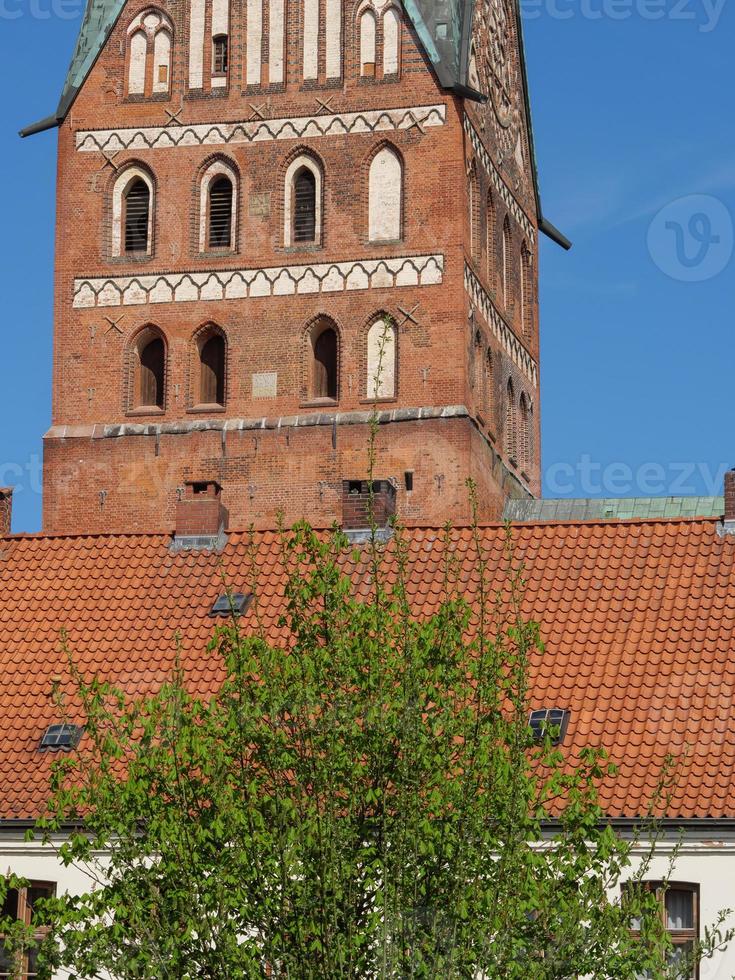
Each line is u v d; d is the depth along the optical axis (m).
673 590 55.44
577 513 77.19
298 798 38.50
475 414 73.19
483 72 76.62
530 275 82.38
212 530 61.03
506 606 55.56
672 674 53.00
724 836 49.12
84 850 39.16
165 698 39.78
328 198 73.31
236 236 73.88
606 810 49.56
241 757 39.16
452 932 37.25
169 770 39.16
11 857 52.66
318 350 73.25
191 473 72.69
